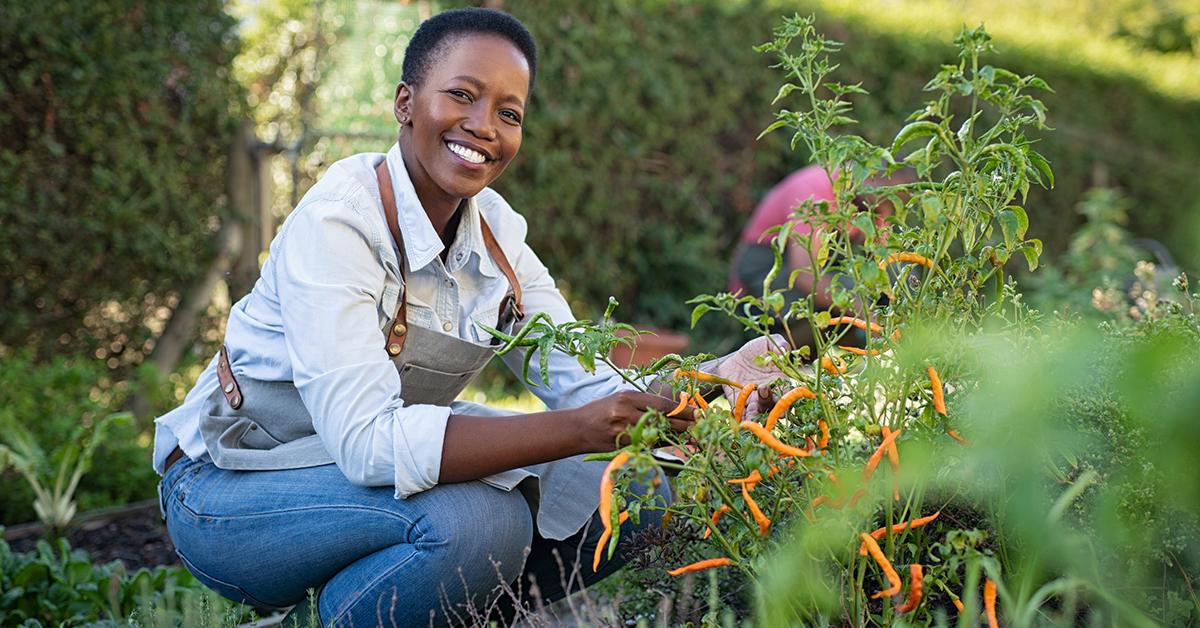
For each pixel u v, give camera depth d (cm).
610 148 601
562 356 215
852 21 681
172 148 477
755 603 166
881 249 142
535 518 199
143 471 385
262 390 190
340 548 184
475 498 181
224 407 195
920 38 705
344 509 182
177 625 223
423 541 177
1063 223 805
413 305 194
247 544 189
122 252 467
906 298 149
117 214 455
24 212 436
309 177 538
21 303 448
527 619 179
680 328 637
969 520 171
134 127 457
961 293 152
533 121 568
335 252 180
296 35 530
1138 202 846
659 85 606
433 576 178
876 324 156
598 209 598
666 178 630
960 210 146
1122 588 152
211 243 496
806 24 149
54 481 359
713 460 151
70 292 460
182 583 263
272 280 192
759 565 147
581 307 615
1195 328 167
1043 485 147
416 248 189
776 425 159
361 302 181
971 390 146
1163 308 187
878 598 166
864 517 149
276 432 193
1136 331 177
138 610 215
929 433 149
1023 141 149
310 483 186
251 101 525
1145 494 135
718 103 638
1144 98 849
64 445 337
